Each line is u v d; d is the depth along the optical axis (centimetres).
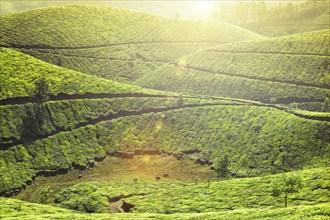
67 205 11469
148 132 17862
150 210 10044
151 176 14788
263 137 15538
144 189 12544
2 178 13050
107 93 19788
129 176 14788
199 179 14312
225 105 18900
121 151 16638
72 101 18325
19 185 13088
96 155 16038
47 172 14262
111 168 15562
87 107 18362
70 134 16538
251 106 18200
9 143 14788
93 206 11181
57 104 17712
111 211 10794
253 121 16825
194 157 16100
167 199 10881
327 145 13888
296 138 14662
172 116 18762
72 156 15425
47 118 16700
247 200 9375
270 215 5506
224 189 10750
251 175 13862
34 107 16925
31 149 15000
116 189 12488
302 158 13725
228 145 16062
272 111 17112
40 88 17412
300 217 4681
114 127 17850
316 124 14875
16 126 15625
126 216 7700
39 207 10056
